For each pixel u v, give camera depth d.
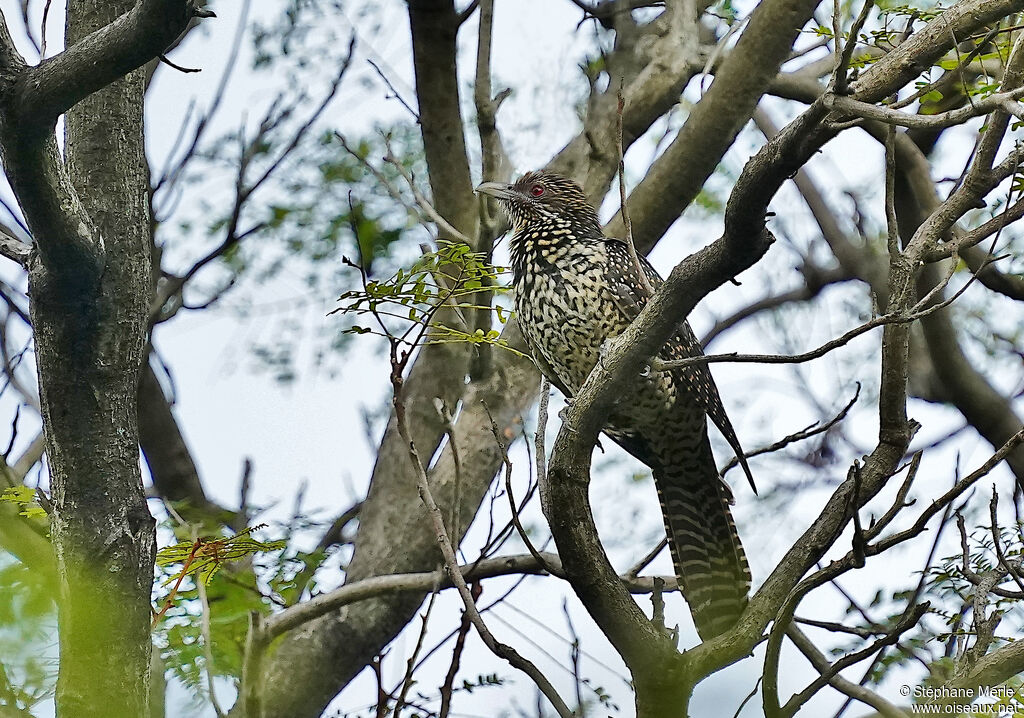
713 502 12.24
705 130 13.59
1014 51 8.45
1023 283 14.67
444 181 12.65
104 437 7.69
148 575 7.81
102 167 7.73
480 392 13.90
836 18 6.92
